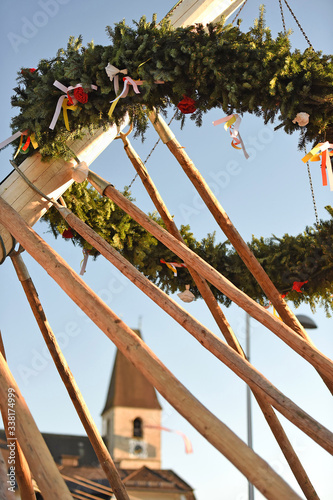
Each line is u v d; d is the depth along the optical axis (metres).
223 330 4.58
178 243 3.84
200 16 4.39
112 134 4.38
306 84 3.72
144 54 3.77
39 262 3.30
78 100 3.77
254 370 3.04
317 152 3.93
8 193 3.96
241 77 3.75
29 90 3.93
